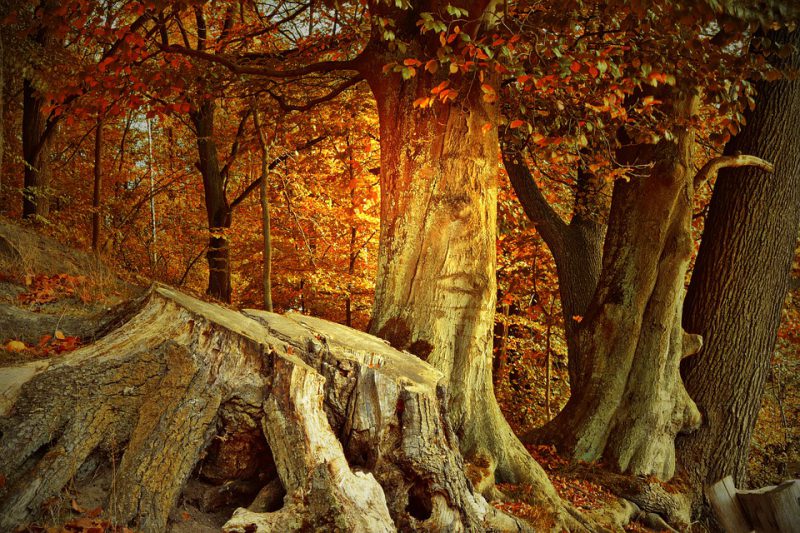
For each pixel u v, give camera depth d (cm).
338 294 1872
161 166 2145
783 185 1074
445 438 520
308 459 436
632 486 891
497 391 1886
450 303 714
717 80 848
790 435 1988
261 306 1908
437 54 683
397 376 521
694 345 1004
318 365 510
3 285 659
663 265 990
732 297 1072
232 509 455
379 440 488
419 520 469
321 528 393
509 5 888
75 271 762
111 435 407
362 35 1151
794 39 1062
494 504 642
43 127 1304
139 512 382
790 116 1075
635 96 1052
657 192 997
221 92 1077
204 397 439
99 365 426
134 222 1933
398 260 736
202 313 483
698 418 1021
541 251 1652
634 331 985
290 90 1250
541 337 1941
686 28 805
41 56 1154
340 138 1506
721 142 970
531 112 996
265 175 1034
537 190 1248
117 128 2078
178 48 935
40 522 353
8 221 866
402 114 764
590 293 1192
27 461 384
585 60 798
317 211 1700
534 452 952
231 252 1917
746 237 1075
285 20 1264
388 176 766
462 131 741
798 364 2006
